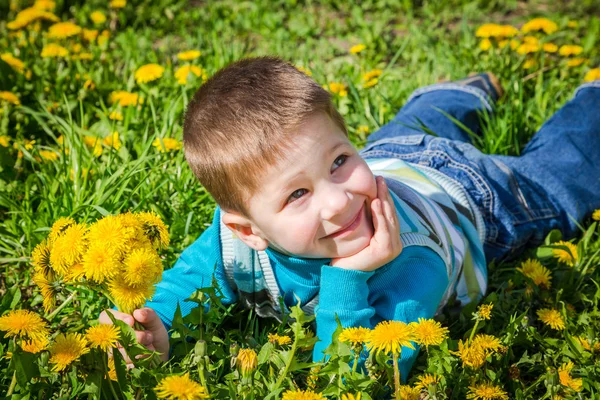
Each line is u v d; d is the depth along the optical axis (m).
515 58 3.61
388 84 3.54
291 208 1.63
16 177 2.68
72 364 1.55
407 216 1.91
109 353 1.64
